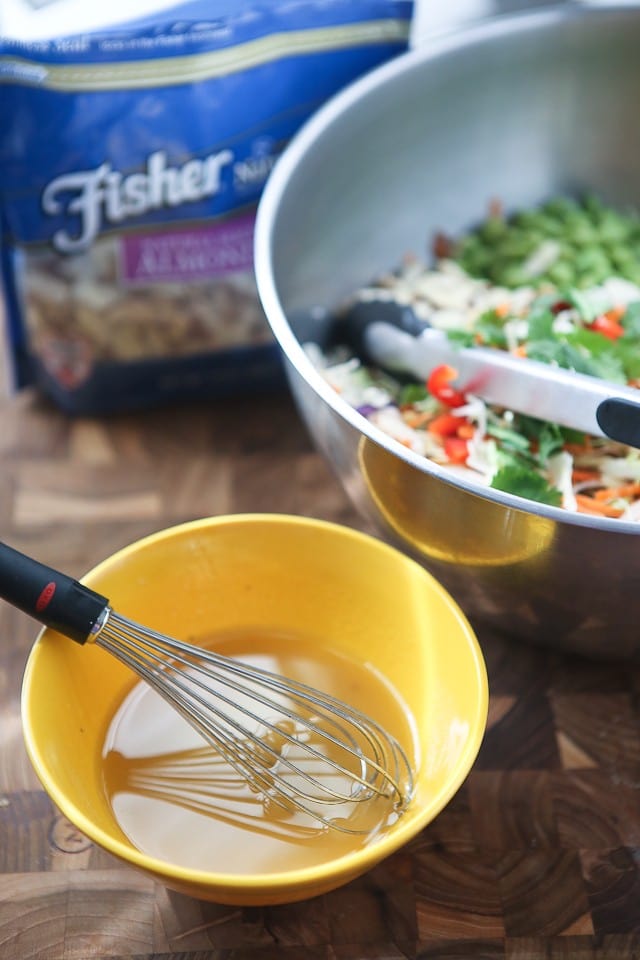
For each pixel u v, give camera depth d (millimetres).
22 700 771
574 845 838
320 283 1004
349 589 854
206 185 985
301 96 985
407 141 1005
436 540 833
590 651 878
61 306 1001
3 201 964
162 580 846
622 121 1036
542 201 1065
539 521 773
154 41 930
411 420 918
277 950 802
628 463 871
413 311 959
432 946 804
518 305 984
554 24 990
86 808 776
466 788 858
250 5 945
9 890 818
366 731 820
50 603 776
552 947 805
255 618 871
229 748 800
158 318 1018
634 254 1028
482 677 790
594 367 875
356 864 733
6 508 979
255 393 1064
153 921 809
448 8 1116
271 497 993
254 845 791
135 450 1021
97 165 961
